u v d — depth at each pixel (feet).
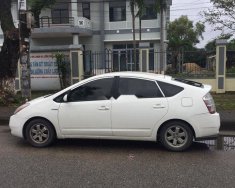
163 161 21.50
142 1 82.17
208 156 22.54
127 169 20.01
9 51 43.75
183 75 58.49
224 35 65.36
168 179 18.31
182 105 23.27
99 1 109.91
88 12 111.55
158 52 61.41
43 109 24.72
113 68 65.92
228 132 30.22
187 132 23.35
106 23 110.52
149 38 106.93
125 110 23.75
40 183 17.81
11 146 25.38
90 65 62.90
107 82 24.49
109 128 24.02
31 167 20.44
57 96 24.86
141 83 24.09
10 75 44.39
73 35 104.47
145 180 18.19
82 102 24.36
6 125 34.14
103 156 22.74
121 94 24.08
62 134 24.70
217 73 56.29
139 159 21.98
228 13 64.03
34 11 51.06
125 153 23.41
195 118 23.13
